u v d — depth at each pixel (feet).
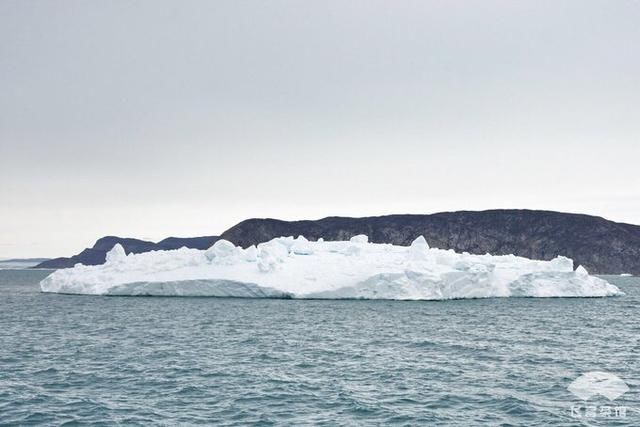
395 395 75.10
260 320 156.66
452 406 70.33
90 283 257.75
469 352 106.73
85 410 68.69
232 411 68.33
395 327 142.31
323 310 182.60
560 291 251.60
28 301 225.76
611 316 174.40
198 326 144.05
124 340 121.29
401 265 223.92
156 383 81.30
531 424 63.93
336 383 81.35
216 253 240.94
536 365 94.53
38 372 88.48
